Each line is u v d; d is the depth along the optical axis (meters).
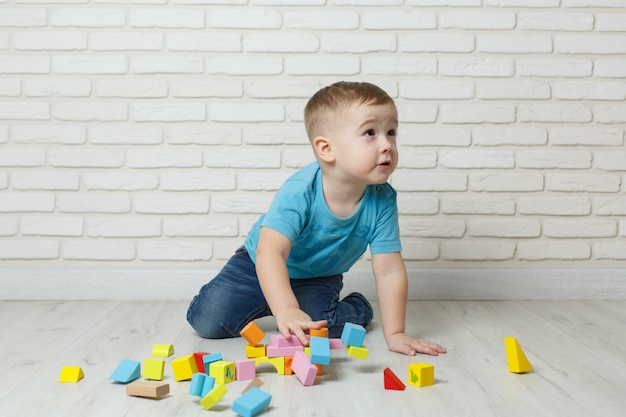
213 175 2.32
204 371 1.42
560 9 2.34
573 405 1.24
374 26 2.31
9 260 2.31
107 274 2.30
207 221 2.32
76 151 2.31
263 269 1.57
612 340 1.74
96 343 1.71
